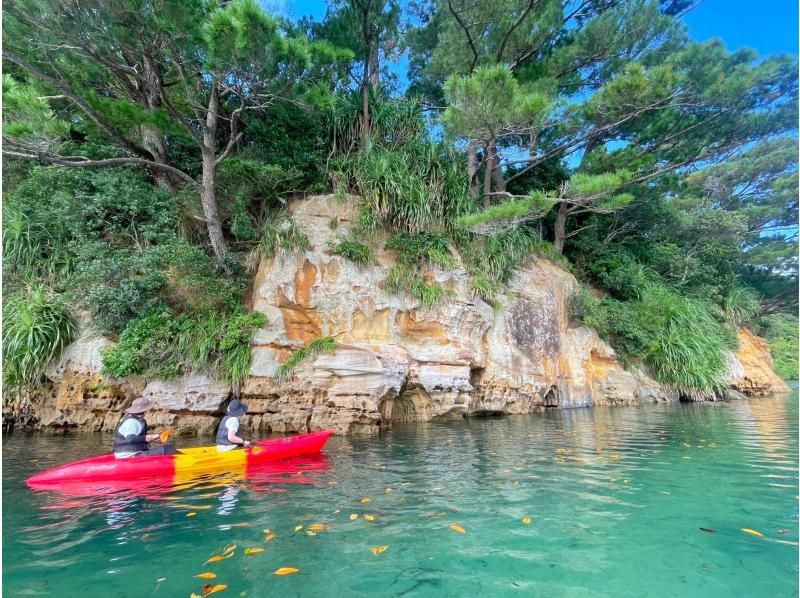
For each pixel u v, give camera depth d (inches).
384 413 347.9
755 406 480.7
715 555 114.6
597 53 527.2
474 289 428.1
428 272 412.2
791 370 1081.4
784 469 202.7
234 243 422.6
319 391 334.3
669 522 137.2
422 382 372.2
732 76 471.5
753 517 141.4
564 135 528.4
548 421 372.8
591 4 551.5
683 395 546.9
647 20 504.7
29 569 110.2
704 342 562.3
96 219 380.2
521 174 596.7
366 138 457.7
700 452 240.5
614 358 520.4
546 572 105.9
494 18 483.5
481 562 111.1
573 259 628.7
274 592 97.2
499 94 345.1
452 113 374.6
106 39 307.3
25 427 331.3
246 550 119.8
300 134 475.8
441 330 400.8
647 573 105.3
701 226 734.5
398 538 126.6
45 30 296.5
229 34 273.6
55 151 350.3
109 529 137.6
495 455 238.7
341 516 145.7
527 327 455.2
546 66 527.2
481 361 413.1
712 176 839.7
